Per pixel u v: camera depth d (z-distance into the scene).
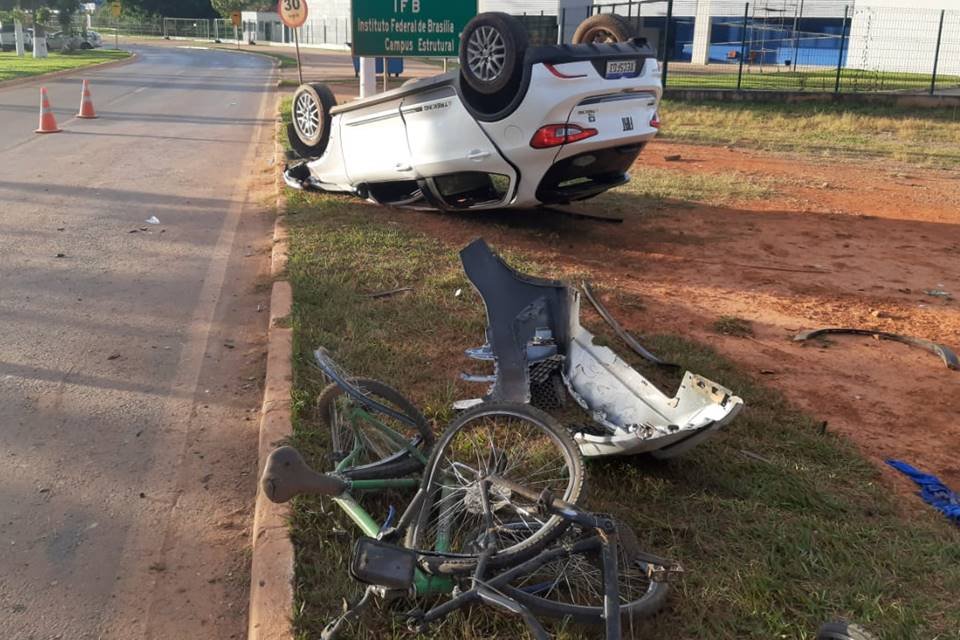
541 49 7.36
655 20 42.59
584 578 3.20
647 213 10.26
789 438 4.55
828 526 3.70
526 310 5.11
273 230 8.98
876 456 4.47
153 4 100.19
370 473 3.72
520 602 2.91
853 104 22.47
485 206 8.55
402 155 8.75
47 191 10.61
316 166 10.27
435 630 2.97
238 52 61.66
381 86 24.94
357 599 3.14
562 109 7.45
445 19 12.09
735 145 16.83
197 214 9.74
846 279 7.82
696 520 3.72
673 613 3.16
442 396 4.86
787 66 36.94
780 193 11.84
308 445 4.24
